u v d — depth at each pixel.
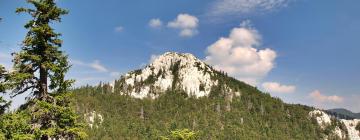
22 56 18.98
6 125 17.81
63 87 20.16
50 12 19.45
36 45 19.64
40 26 19.45
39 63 19.47
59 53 19.88
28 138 17.98
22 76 18.64
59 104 20.16
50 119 19.59
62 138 19.88
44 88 19.83
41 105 18.81
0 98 18.38
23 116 18.70
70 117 19.94
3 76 18.98
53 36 20.08
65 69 19.84
